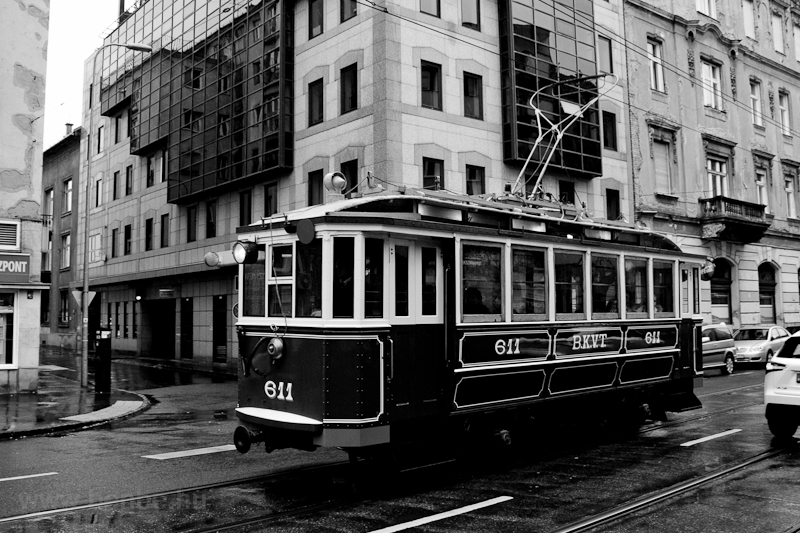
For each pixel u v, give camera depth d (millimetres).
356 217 7738
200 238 29953
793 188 38031
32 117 18688
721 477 8336
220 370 27031
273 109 24391
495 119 23109
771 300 35531
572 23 25609
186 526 6395
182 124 30391
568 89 25125
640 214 28297
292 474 8664
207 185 28188
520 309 9453
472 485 8039
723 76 33781
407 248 8188
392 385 7812
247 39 26047
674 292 12812
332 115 22188
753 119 35625
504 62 23281
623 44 28656
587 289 10672
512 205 10102
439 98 21578
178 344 32625
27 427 13008
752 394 17188
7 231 18156
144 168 35031
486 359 8867
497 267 9180
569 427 12219
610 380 11203
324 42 22688
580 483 8102
